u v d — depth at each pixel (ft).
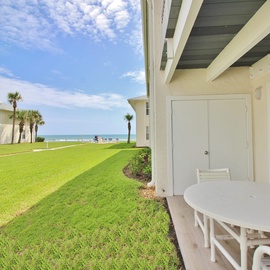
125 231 10.20
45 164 32.55
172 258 8.05
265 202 6.54
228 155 15.52
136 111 63.52
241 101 15.43
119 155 41.98
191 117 15.67
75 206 13.61
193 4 6.37
